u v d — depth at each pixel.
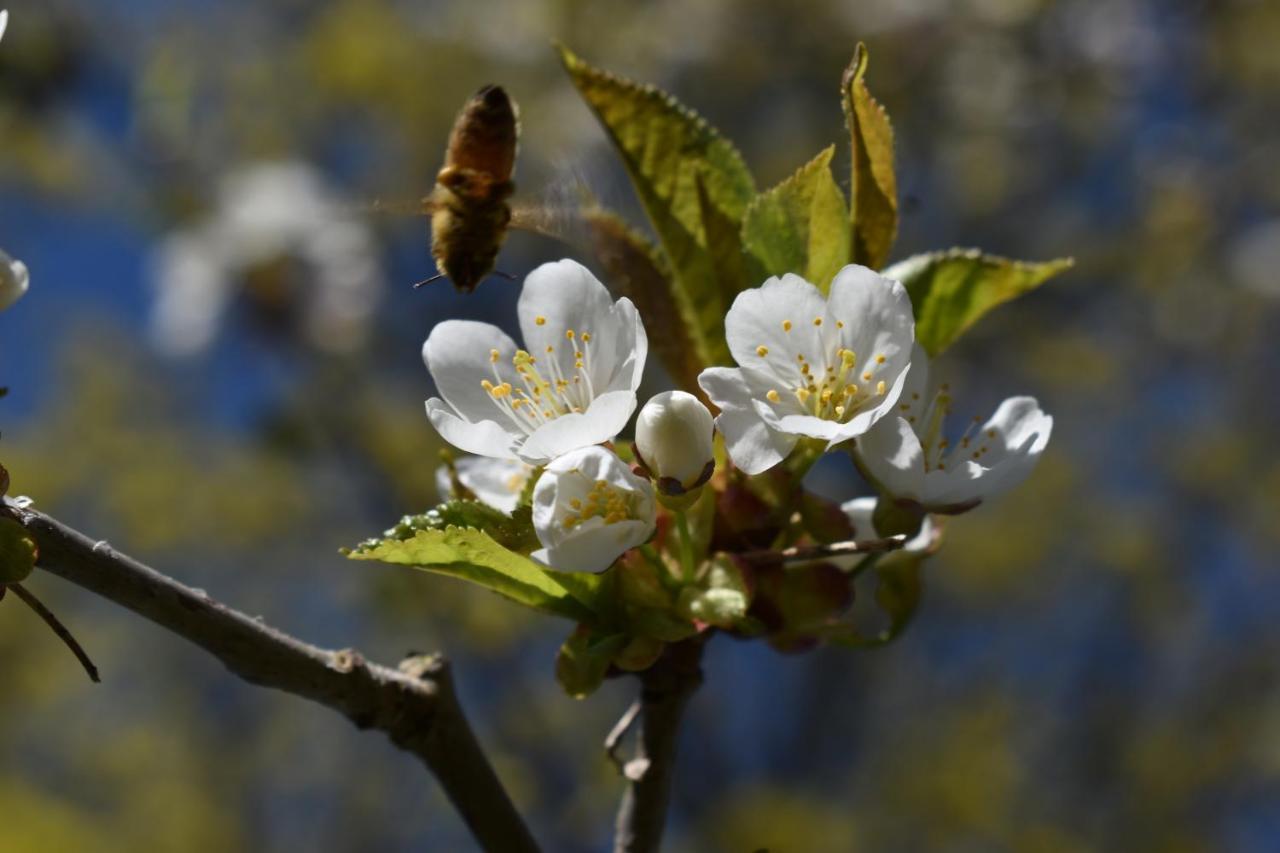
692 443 2.54
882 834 10.55
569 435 2.54
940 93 11.99
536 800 10.38
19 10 10.66
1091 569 12.51
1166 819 11.73
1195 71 12.62
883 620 11.86
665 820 2.81
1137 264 12.43
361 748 13.27
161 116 10.68
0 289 2.59
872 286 2.62
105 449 11.29
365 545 2.51
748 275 2.91
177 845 12.11
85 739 12.38
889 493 2.66
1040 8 12.05
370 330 10.03
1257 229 12.76
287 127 11.23
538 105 10.62
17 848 10.25
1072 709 12.49
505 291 11.20
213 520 11.00
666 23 11.67
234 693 13.04
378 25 10.88
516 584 2.64
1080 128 12.40
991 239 12.49
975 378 12.00
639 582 2.65
